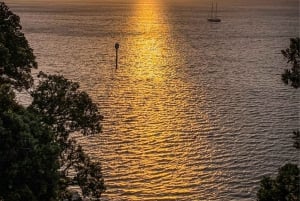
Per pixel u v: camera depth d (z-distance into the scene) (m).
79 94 27.20
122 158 47.94
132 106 66.75
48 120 25.69
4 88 22.12
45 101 26.14
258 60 110.94
